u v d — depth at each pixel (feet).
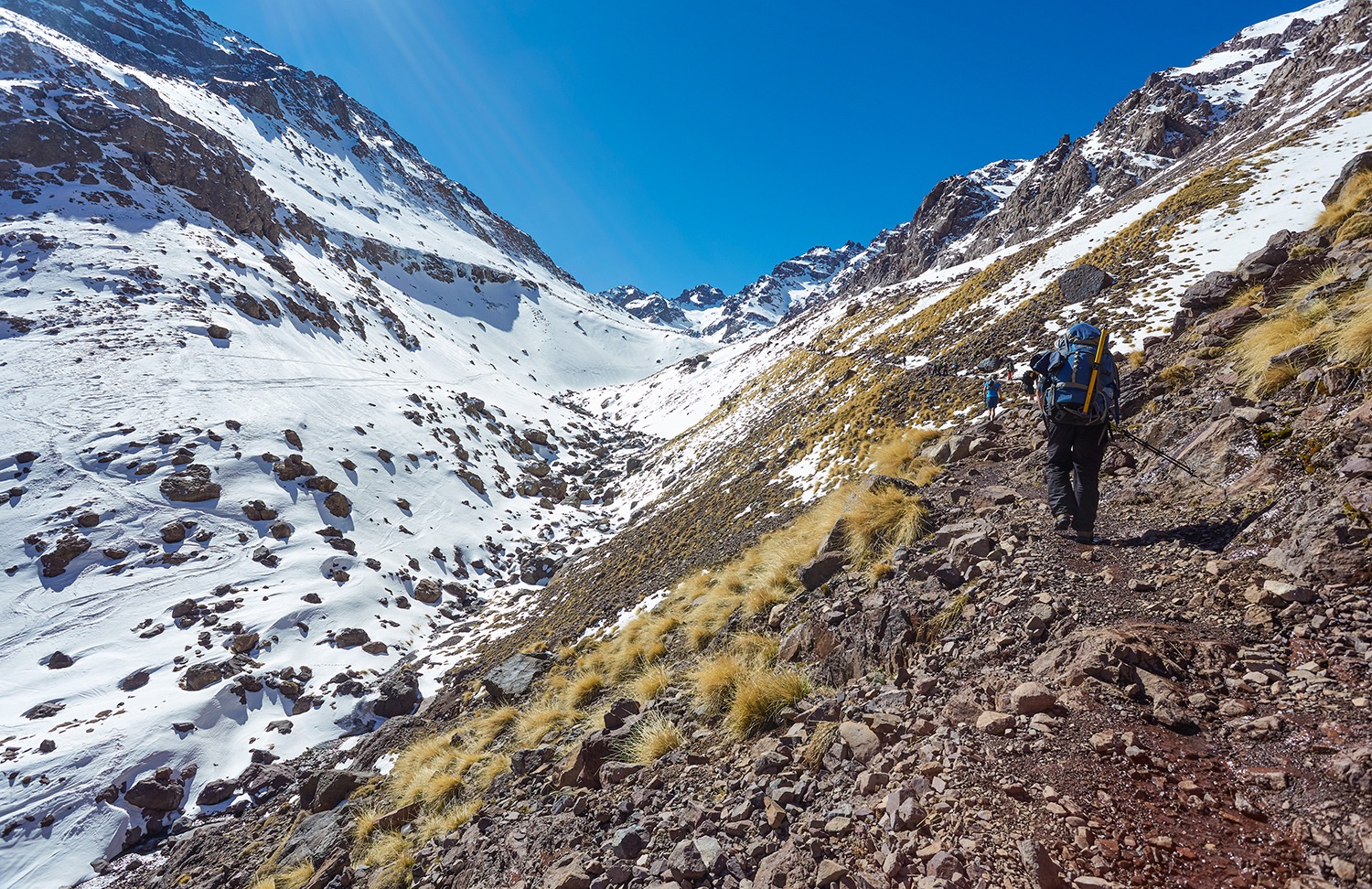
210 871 41.98
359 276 354.13
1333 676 9.48
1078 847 8.06
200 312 164.86
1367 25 205.36
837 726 13.42
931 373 82.48
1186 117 291.79
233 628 87.40
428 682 83.61
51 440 109.19
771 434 126.11
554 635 71.97
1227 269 59.72
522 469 202.08
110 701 72.64
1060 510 17.51
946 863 8.39
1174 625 12.03
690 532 92.02
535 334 522.47
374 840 24.18
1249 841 7.54
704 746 16.47
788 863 10.15
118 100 269.64
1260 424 17.56
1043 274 108.68
